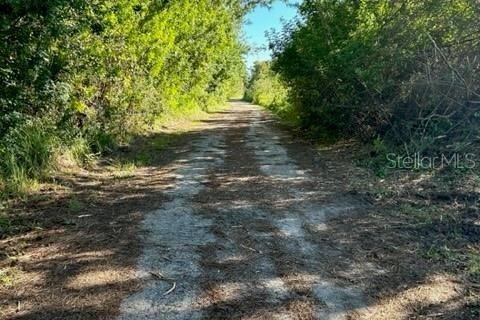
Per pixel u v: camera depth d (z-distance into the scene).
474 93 6.36
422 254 3.68
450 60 6.76
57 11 4.75
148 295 2.99
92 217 4.55
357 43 8.20
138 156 8.04
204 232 4.17
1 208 4.67
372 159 7.31
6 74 4.84
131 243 3.87
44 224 4.30
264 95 38.72
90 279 3.20
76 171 6.54
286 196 5.42
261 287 3.12
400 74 7.61
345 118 9.69
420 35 7.14
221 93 31.34
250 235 4.10
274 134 12.51
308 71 11.34
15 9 4.23
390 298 2.98
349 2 9.70
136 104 10.68
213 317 2.74
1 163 5.33
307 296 3.01
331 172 6.77
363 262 3.54
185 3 14.56
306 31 11.34
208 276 3.28
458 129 6.76
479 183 5.46
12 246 3.76
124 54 9.47
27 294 2.99
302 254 3.69
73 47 6.75
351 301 2.95
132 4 9.38
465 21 6.64
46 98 5.77
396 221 4.47
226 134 12.52
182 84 17.06
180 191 5.65
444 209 4.75
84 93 7.67
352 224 4.40
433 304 2.90
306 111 12.61
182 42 15.18
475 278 3.25
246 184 6.05
